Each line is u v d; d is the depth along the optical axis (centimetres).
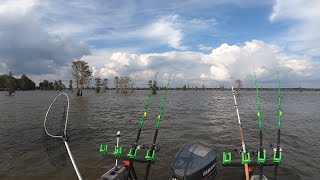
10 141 1470
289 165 1064
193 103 4747
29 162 1099
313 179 930
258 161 608
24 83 15425
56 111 598
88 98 6475
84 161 1101
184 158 738
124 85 11219
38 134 1675
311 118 2573
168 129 1905
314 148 1360
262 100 5881
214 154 778
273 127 2003
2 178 936
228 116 2678
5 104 4309
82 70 7606
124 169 733
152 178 934
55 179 925
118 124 2142
